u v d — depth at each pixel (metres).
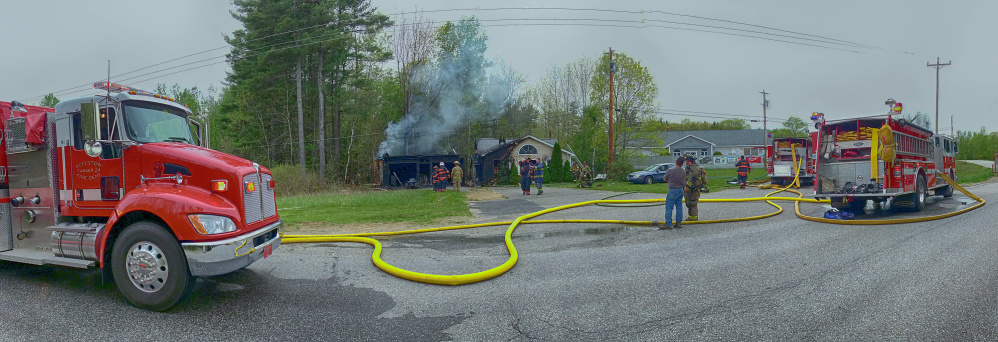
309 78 35.00
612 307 4.59
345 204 16.06
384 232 9.39
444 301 4.82
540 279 5.64
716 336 3.81
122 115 5.14
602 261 6.58
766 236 8.35
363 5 32.59
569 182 31.08
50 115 5.37
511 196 19.00
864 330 3.88
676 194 9.37
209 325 4.15
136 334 3.94
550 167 31.56
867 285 5.16
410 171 32.53
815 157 11.68
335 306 4.66
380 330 4.03
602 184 26.23
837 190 11.54
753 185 22.75
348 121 38.22
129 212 4.70
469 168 34.06
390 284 5.44
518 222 10.32
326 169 33.44
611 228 9.67
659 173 27.05
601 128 32.81
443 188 23.14
